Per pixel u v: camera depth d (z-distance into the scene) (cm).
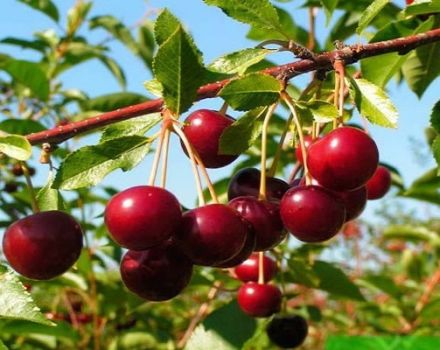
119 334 59
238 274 41
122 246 29
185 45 29
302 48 31
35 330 48
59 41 71
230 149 31
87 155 30
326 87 41
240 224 29
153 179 29
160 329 60
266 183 32
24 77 55
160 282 30
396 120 30
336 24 46
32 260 30
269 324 41
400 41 32
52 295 65
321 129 35
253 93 30
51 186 29
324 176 29
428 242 68
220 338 40
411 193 52
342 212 30
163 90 30
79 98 67
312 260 45
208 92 31
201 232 29
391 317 68
